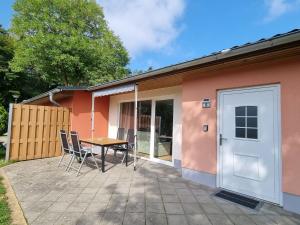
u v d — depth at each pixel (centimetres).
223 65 420
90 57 1631
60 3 1617
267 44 307
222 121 459
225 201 383
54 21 1577
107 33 1870
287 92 356
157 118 720
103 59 1689
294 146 346
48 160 707
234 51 345
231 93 445
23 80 1998
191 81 522
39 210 334
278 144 372
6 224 288
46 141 754
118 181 488
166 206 358
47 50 1464
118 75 1759
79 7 1744
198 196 406
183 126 538
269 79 379
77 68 1631
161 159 691
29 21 1575
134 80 591
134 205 359
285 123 357
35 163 661
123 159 721
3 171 563
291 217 326
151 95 740
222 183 452
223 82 451
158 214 328
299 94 342
